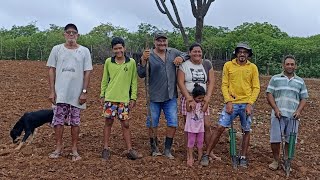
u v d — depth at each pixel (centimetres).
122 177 445
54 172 452
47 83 988
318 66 1786
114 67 482
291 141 485
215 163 497
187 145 488
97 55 1709
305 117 781
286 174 485
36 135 583
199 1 619
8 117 688
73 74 478
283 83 493
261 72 1761
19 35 2328
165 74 489
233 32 2077
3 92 873
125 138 495
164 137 583
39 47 1833
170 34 1762
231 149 491
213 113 750
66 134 590
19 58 1841
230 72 490
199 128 482
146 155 504
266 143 611
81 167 462
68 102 478
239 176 464
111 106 483
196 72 487
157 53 493
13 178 439
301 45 1880
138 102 805
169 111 496
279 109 492
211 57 1673
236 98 489
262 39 1920
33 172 451
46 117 529
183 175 456
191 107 478
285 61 495
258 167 497
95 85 973
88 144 546
